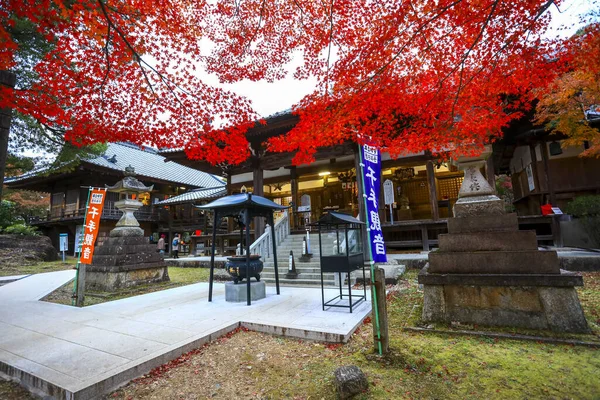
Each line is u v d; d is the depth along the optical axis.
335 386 3.02
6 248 17.92
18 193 27.23
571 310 4.15
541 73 5.84
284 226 13.70
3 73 3.87
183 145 6.09
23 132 10.55
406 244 12.46
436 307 4.84
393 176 15.63
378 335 3.82
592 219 9.30
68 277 12.38
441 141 6.41
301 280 9.23
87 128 5.15
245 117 6.09
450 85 6.15
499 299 4.52
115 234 10.18
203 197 22.77
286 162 13.33
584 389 2.82
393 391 2.95
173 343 4.18
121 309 6.46
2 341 4.52
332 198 18.16
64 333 4.84
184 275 12.43
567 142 8.87
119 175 24.88
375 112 7.25
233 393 3.10
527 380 3.03
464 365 3.41
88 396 3.02
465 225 5.17
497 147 12.55
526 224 11.49
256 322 4.95
